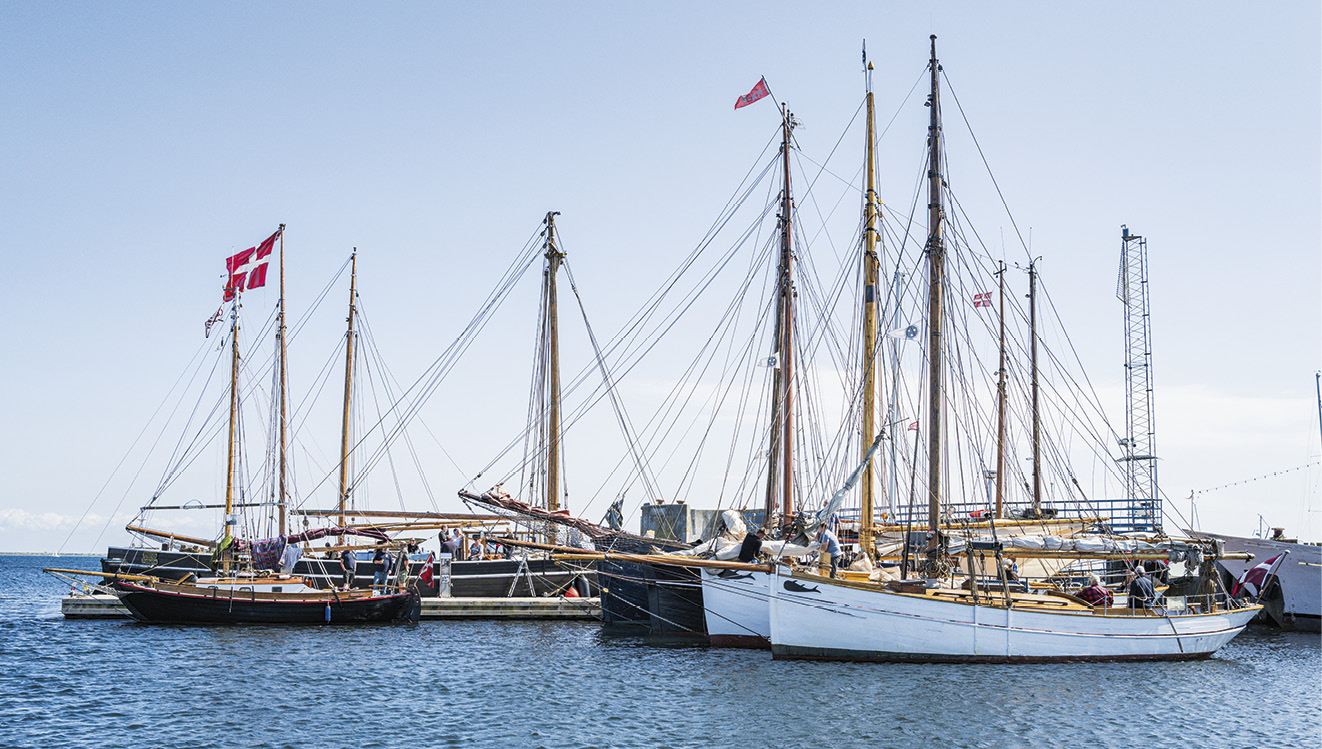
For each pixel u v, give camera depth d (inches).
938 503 1776.6
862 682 1414.9
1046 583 1966.0
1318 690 1498.5
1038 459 2773.1
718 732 1155.9
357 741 1118.4
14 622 2322.8
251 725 1192.8
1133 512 2155.5
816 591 1556.3
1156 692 1416.1
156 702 1323.8
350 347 2859.3
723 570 1683.1
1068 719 1232.2
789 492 2001.7
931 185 1873.8
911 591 1555.1
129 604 2174.0
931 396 1812.3
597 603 2330.2
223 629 2110.0
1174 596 1801.2
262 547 2304.4
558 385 2459.4
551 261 2484.0
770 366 2081.7
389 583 2340.1
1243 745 1142.3
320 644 1883.6
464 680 1486.2
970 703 1298.0
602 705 1298.0
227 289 2593.5
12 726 1185.4
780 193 2138.3
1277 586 2448.3
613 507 2158.0
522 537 2415.1
